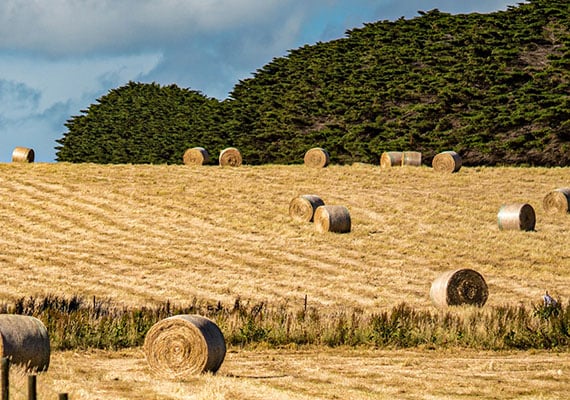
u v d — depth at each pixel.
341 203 72.00
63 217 64.81
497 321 35.19
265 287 48.47
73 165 83.81
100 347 32.09
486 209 71.31
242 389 22.80
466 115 125.31
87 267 52.31
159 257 55.22
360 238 61.38
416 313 37.31
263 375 26.14
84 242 58.75
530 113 120.44
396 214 68.81
